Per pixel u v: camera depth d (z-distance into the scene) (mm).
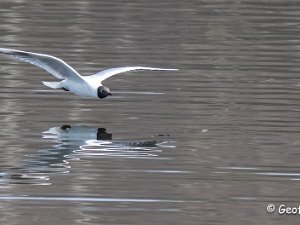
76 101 19172
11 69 21234
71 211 13953
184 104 19062
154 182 15055
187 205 14219
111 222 13609
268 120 18078
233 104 19047
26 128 17453
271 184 15008
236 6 28438
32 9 27266
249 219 13828
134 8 27734
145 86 20281
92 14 26859
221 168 15664
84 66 21766
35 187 14797
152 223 13609
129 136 17156
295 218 13922
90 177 15234
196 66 21953
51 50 23031
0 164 15672
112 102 19188
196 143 16828
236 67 21891
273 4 28828
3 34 24453
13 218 13680
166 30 25375
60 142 16734
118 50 23234
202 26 25906
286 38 24812
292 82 20641
